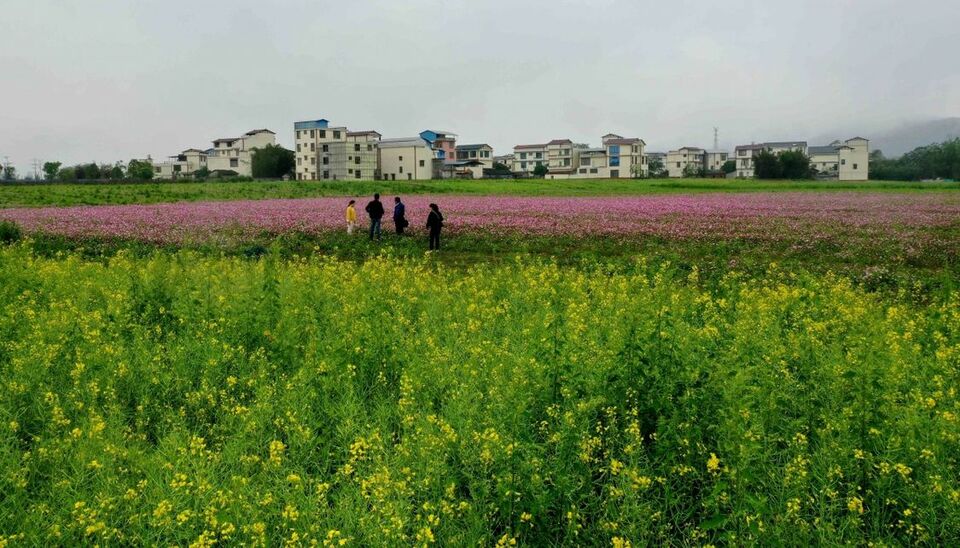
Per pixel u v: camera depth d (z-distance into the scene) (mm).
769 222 32438
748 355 7953
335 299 12609
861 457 5996
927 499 5582
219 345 9352
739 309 11914
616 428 6641
